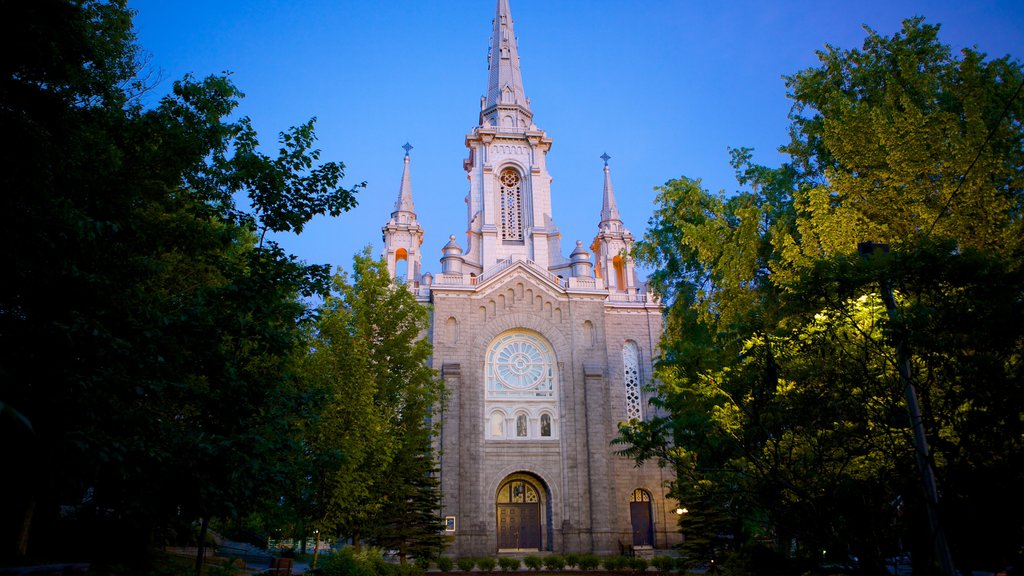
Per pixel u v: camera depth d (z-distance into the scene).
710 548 31.72
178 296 16.47
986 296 10.27
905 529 11.66
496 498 51.06
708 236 29.88
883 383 11.99
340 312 29.59
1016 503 9.79
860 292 11.84
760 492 12.84
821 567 11.88
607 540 48.84
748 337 13.88
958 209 16.09
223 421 14.80
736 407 14.06
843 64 26.25
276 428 15.21
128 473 11.65
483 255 59.56
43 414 10.84
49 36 11.33
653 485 52.44
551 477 51.16
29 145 11.15
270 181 16.02
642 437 15.93
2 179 10.91
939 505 10.38
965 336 10.37
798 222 20.17
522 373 54.19
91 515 26.16
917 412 10.84
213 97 18.34
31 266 11.46
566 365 53.75
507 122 66.81
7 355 10.79
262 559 40.72
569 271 62.00
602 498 49.94
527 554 49.22
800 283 12.13
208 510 13.06
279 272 15.98
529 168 63.47
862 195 18.64
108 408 11.59
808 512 11.89
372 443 26.47
